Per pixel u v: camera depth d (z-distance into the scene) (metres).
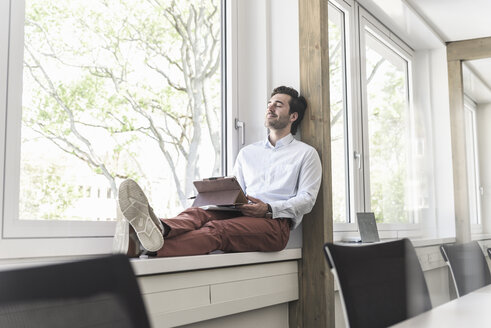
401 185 4.81
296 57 3.34
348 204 4.20
